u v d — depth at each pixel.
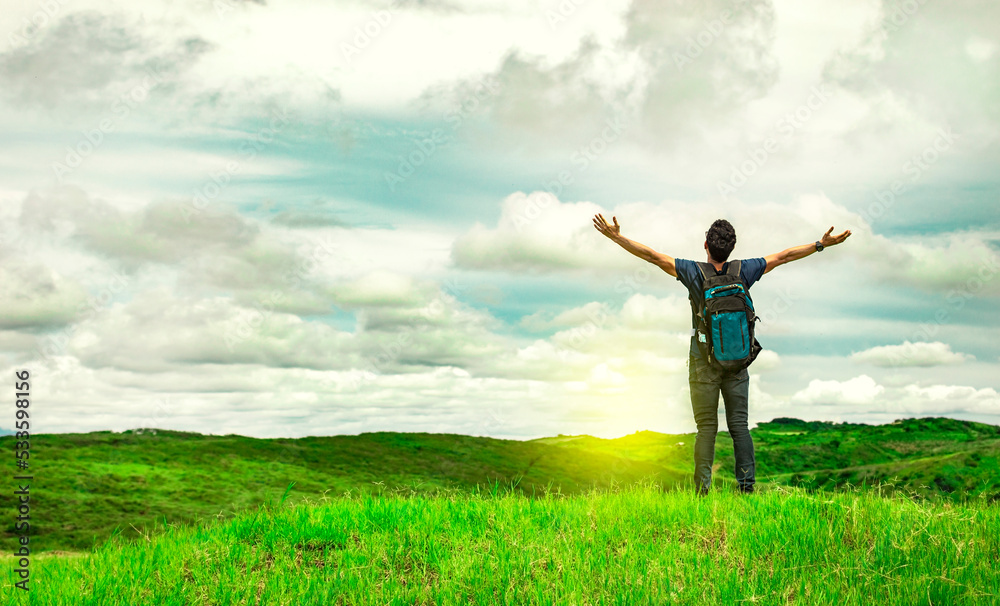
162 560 5.87
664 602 4.33
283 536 6.19
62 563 6.54
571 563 5.18
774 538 5.48
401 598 4.80
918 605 4.18
